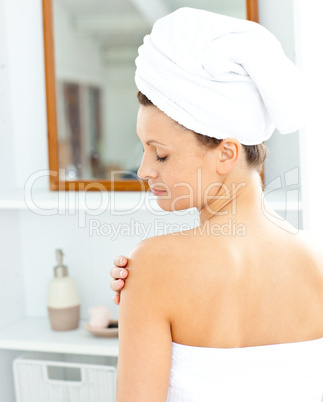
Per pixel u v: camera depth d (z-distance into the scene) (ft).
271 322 2.54
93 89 6.45
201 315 2.46
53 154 6.63
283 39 6.04
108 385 6.29
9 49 6.89
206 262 2.44
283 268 2.55
